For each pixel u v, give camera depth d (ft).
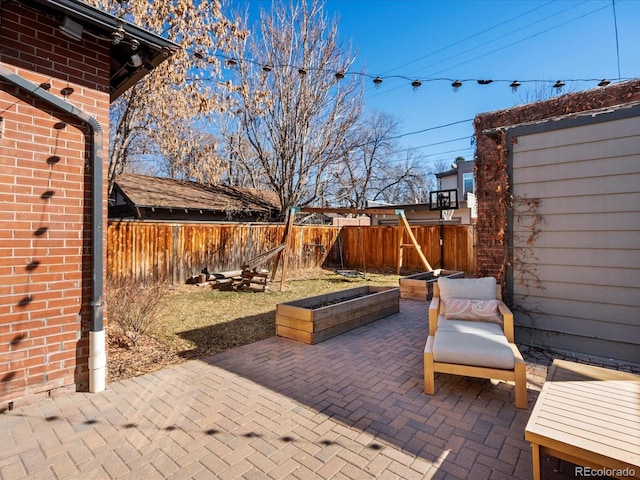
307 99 43.52
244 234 36.19
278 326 16.47
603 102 13.71
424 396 10.36
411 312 21.42
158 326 18.06
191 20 24.53
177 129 32.68
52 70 9.67
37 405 9.52
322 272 40.98
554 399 7.27
